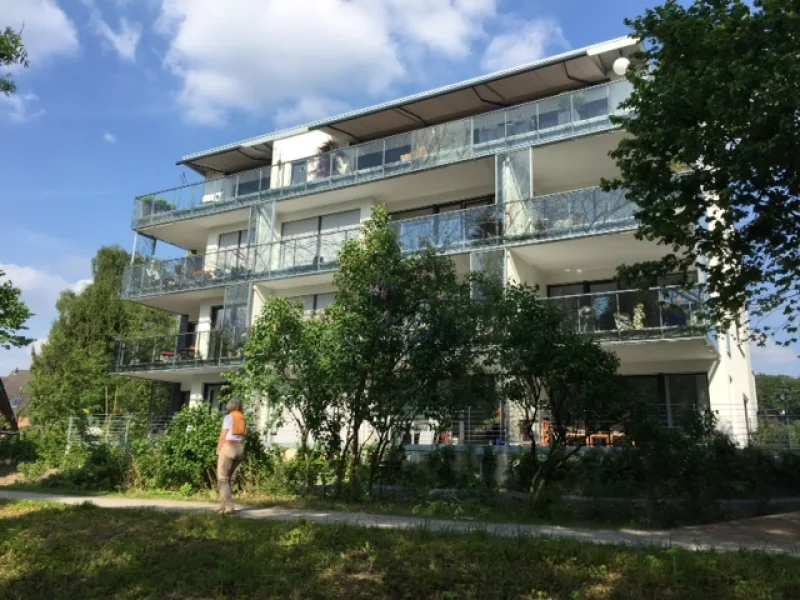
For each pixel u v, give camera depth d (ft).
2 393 74.79
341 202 79.82
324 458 41.32
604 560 19.53
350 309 37.73
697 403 59.67
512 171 64.18
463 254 63.82
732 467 42.16
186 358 81.00
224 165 93.30
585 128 61.67
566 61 65.05
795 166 27.53
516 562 19.39
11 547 22.56
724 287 34.50
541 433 47.16
